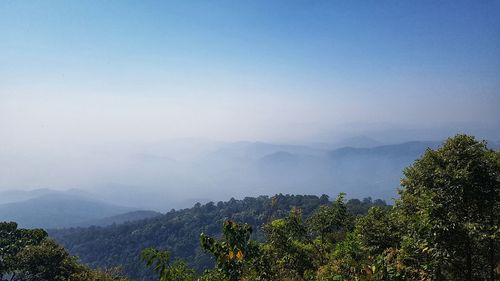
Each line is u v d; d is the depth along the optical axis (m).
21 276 31.84
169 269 9.46
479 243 16.06
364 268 8.15
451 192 16.59
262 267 14.66
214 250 9.80
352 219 28.00
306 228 24.02
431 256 11.09
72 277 31.09
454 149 18.02
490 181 16.64
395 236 18.88
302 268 19.33
